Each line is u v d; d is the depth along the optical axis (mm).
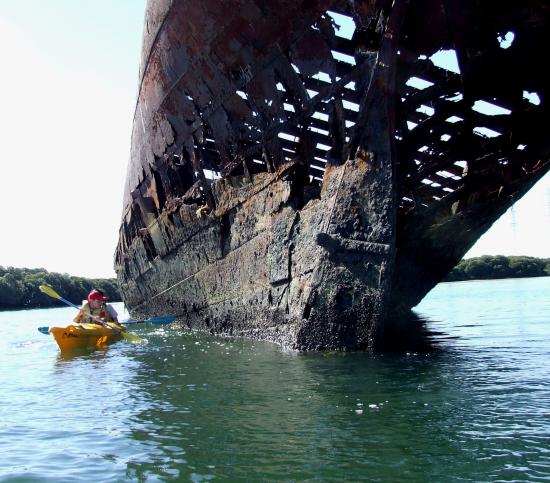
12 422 4879
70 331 10297
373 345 6848
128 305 18516
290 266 7754
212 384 5930
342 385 5387
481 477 3105
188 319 12133
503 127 7340
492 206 9273
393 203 6609
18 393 6211
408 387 5176
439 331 10820
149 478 3398
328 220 6926
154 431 4348
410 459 3416
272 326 8281
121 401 5477
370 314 6727
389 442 3723
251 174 8805
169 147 10898
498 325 11602
